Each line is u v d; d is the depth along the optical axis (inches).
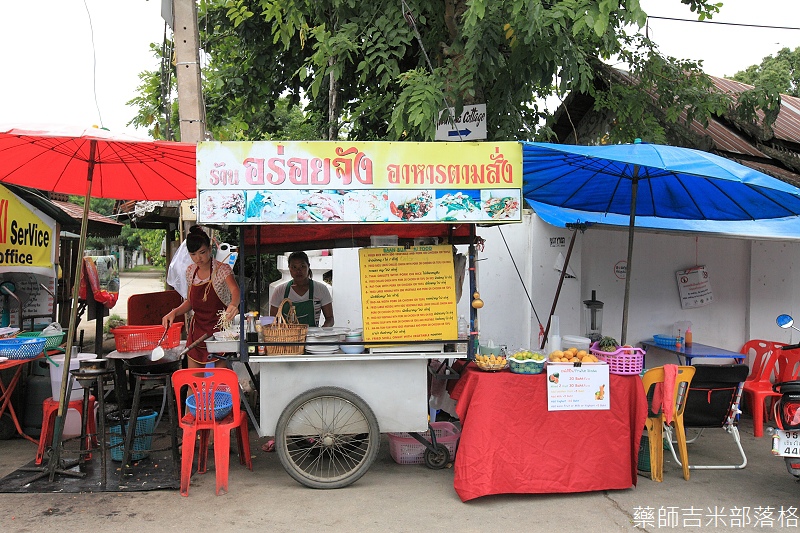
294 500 173.8
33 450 215.9
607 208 264.2
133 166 216.5
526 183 235.6
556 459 178.7
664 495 182.5
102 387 181.8
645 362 286.4
